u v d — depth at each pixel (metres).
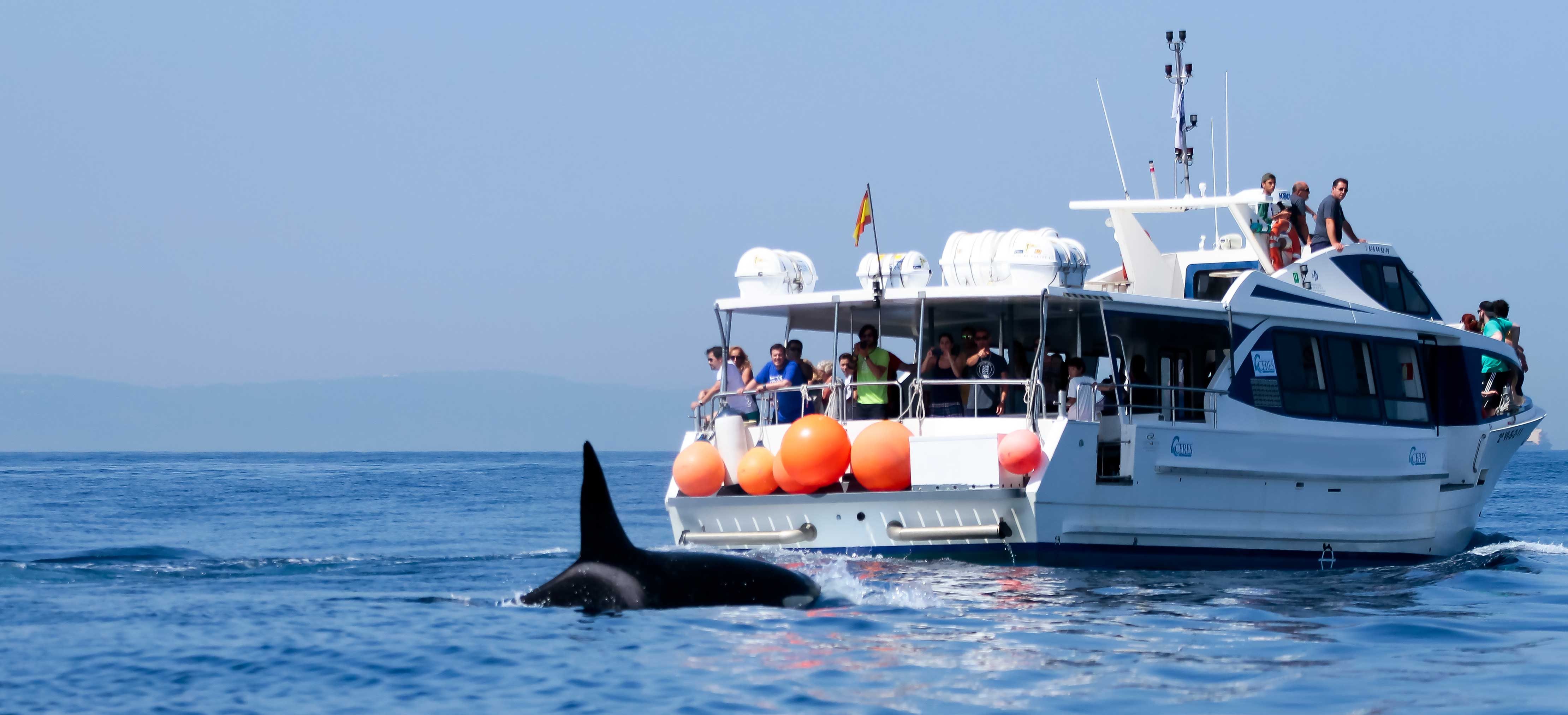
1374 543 77.12
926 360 76.19
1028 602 55.03
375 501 161.25
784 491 69.88
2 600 55.16
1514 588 63.44
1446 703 37.97
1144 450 68.25
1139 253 85.88
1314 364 76.31
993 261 69.88
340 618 49.78
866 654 43.44
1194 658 43.81
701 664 41.69
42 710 36.97
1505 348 88.44
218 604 53.88
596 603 50.06
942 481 66.38
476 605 52.91
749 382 77.31
